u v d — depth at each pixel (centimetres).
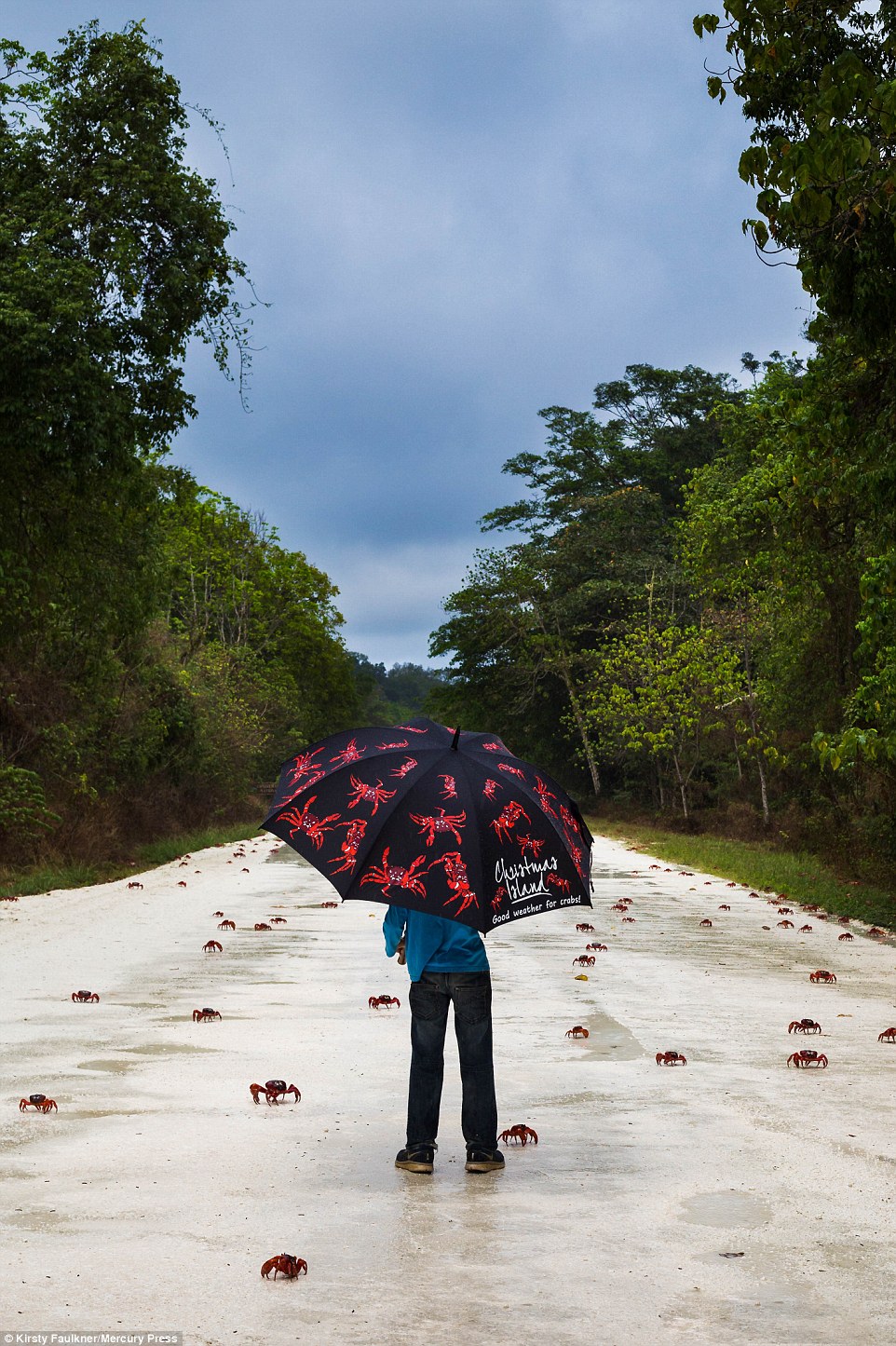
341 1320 390
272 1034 879
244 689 5353
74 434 1944
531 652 6581
